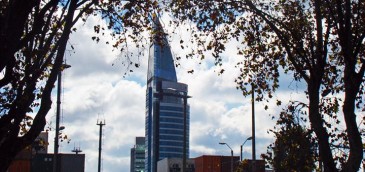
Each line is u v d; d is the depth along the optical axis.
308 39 14.38
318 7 13.50
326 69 14.95
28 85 12.59
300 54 13.56
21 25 10.88
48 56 13.81
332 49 14.27
